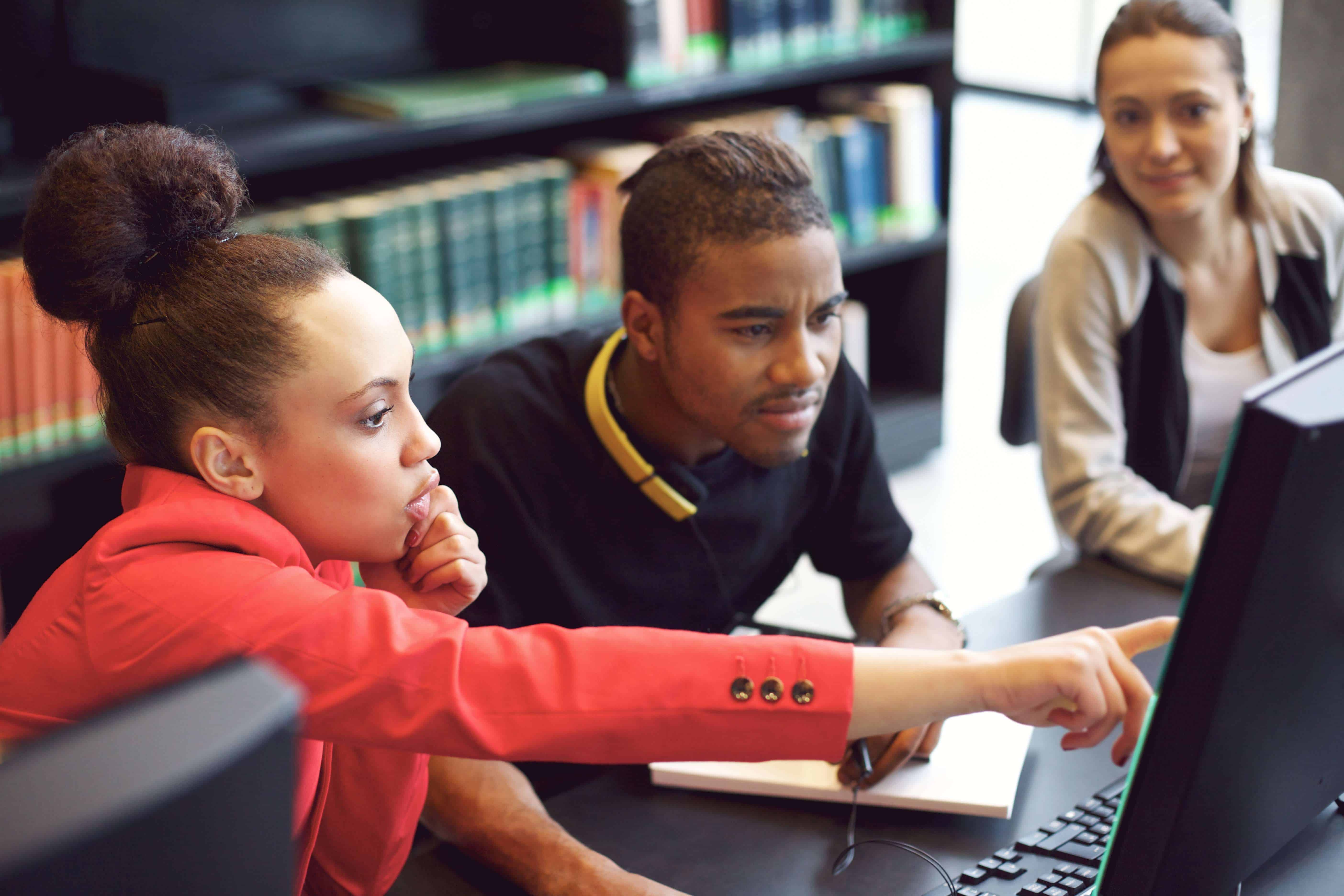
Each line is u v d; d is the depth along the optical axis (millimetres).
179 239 717
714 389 1045
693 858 951
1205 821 648
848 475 1395
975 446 3428
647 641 704
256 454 714
